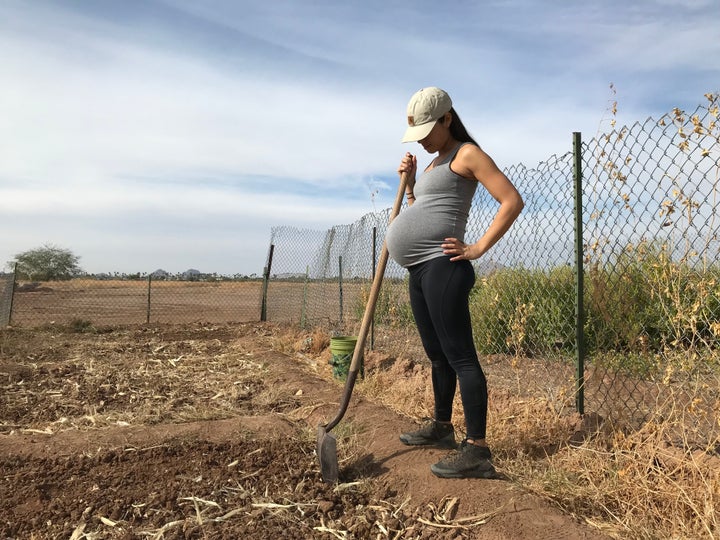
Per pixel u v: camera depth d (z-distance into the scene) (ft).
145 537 7.77
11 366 19.85
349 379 9.51
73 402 15.53
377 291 9.65
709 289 9.78
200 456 10.41
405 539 7.76
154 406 15.11
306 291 33.06
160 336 29.60
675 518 7.30
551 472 8.73
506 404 12.67
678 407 9.97
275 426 12.11
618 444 9.05
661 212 9.41
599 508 8.14
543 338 17.48
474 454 8.82
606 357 11.49
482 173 8.41
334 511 8.52
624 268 10.66
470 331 8.95
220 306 52.31
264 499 8.82
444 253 8.70
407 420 12.42
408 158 10.18
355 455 10.36
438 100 8.77
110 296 63.10
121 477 9.49
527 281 17.46
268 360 21.83
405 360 18.13
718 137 8.48
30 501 8.63
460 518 8.02
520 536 7.32
